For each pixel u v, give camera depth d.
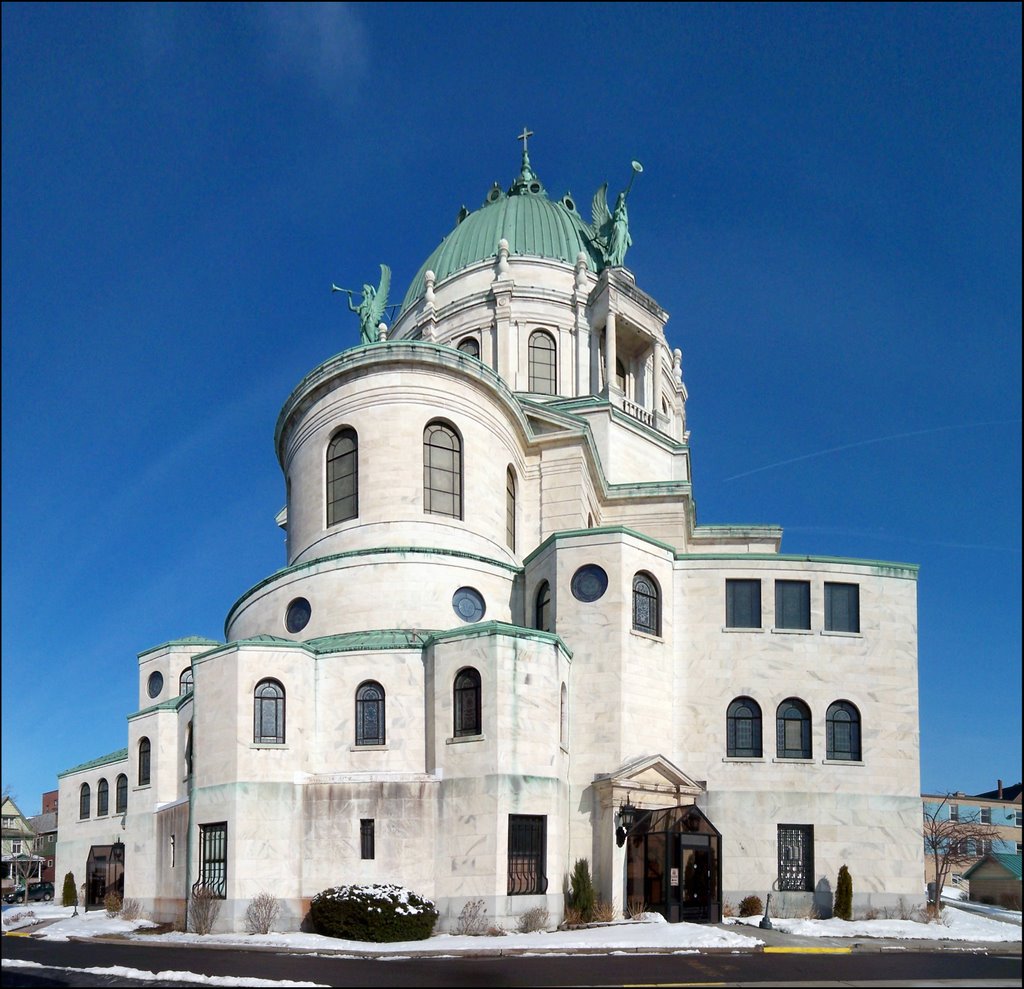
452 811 35.34
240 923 34.75
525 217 73.06
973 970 25.27
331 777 36.75
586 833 38.41
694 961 26.78
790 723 42.75
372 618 41.94
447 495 45.75
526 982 22.50
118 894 53.72
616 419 58.19
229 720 37.12
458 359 46.34
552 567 42.28
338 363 46.56
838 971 24.86
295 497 49.09
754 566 43.91
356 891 32.91
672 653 43.03
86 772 59.66
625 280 65.75
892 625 44.09
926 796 82.94
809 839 41.50
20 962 26.95
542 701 36.53
